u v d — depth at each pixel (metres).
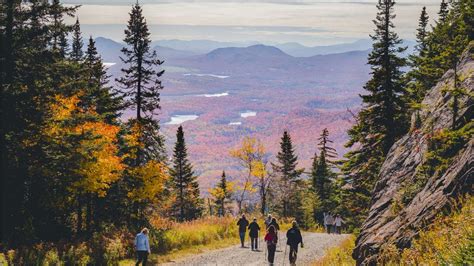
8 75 23.42
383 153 29.22
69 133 25.48
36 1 23.53
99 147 25.73
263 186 69.62
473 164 10.07
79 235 28.12
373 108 29.39
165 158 33.56
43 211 26.55
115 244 23.11
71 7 24.41
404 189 13.68
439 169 11.88
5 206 24.19
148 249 20.05
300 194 69.56
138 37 33.25
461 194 9.86
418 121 17.11
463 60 19.11
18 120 23.39
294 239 19.28
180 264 22.28
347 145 31.16
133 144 31.72
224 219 36.41
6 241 22.88
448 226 9.12
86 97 31.47
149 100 33.47
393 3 28.72
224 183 88.31
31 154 24.42
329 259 18.97
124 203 33.97
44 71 24.25
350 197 32.94
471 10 22.61
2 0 22.62
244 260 22.91
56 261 18.80
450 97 15.79
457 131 12.35
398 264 9.83
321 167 70.75
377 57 29.31
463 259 7.05
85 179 25.64
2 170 23.55
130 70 33.34
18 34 23.19
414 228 10.71
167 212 72.19
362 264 12.05
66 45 44.00
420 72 29.89
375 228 13.51
